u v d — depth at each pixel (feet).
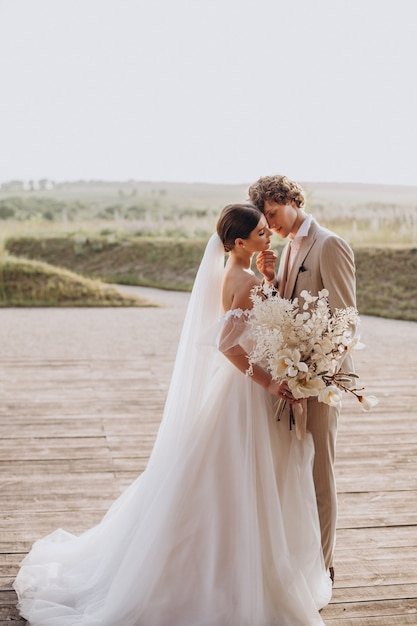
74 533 11.21
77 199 91.40
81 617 8.74
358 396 8.45
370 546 10.96
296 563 8.66
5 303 40.81
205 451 8.77
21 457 14.65
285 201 9.05
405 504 12.57
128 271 53.06
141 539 8.72
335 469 14.23
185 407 9.00
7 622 8.83
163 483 8.82
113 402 19.03
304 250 9.11
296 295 9.18
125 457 14.75
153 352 26.09
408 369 23.71
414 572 10.16
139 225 63.87
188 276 51.31
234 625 8.36
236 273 8.82
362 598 9.46
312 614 8.52
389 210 57.06
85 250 56.70
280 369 8.09
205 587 8.52
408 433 16.55
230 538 8.55
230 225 8.71
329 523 9.31
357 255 47.24
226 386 8.90
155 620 8.49
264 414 8.73
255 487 8.57
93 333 30.40
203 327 9.03
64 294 42.27
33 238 58.80
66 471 13.91
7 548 10.68
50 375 22.12
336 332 8.21
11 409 18.19
